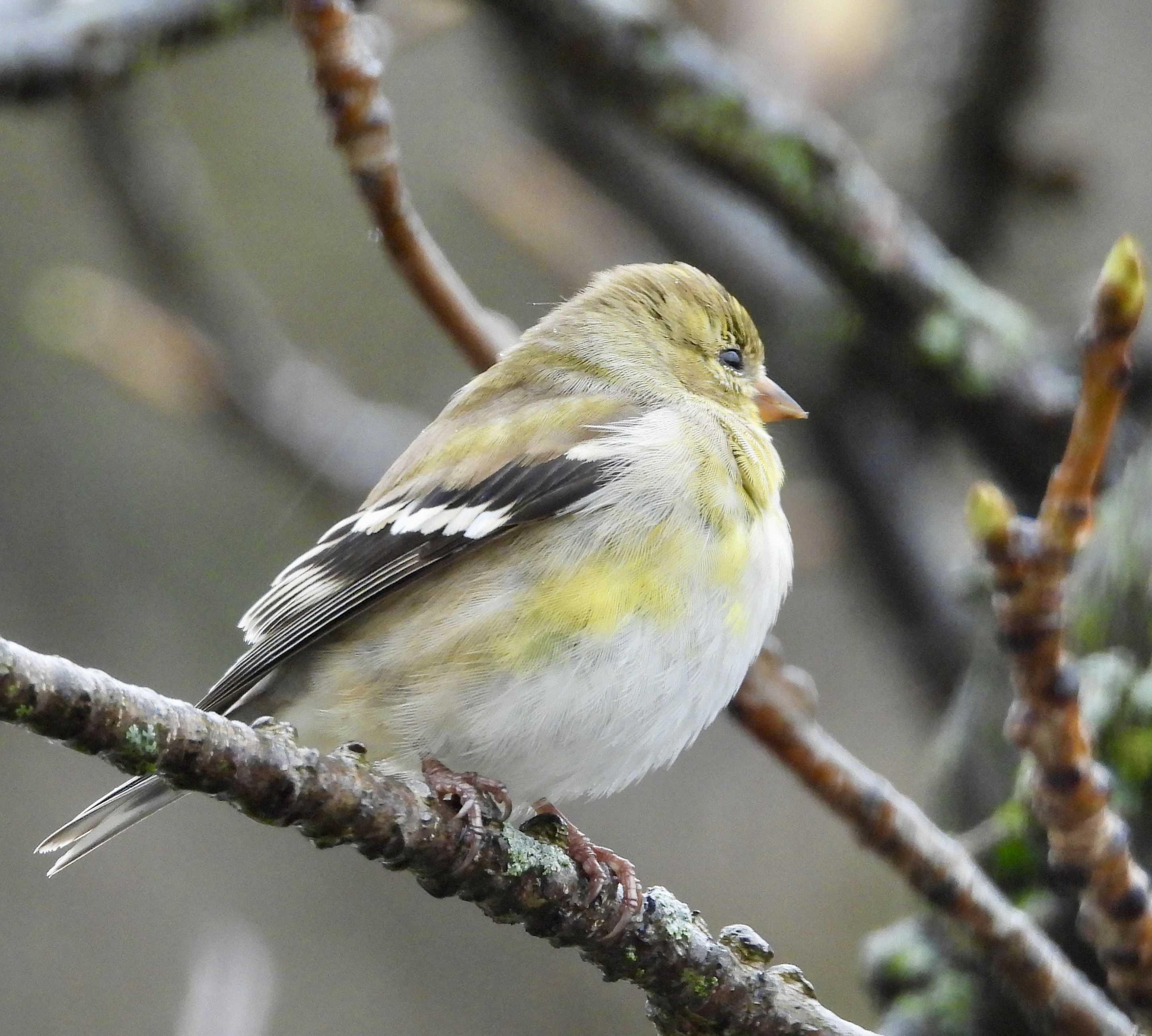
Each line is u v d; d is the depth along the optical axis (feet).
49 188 53.26
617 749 26.27
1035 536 16.62
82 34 28.68
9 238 52.75
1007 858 28.43
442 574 26.84
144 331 38.83
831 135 32.96
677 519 26.37
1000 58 37.14
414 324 53.01
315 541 50.96
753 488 27.76
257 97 55.67
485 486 26.96
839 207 32.91
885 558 40.55
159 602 50.42
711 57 32.45
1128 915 18.37
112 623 50.03
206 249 39.34
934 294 34.32
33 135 53.52
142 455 51.88
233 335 39.73
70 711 17.03
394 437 41.04
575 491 26.53
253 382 40.04
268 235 53.78
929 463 41.93
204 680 49.29
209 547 51.01
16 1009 45.96
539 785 26.91
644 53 32.12
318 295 53.11
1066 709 17.54
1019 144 38.55
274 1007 46.11
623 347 31.04
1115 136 45.19
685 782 48.55
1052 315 43.60
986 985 28.76
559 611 25.76
